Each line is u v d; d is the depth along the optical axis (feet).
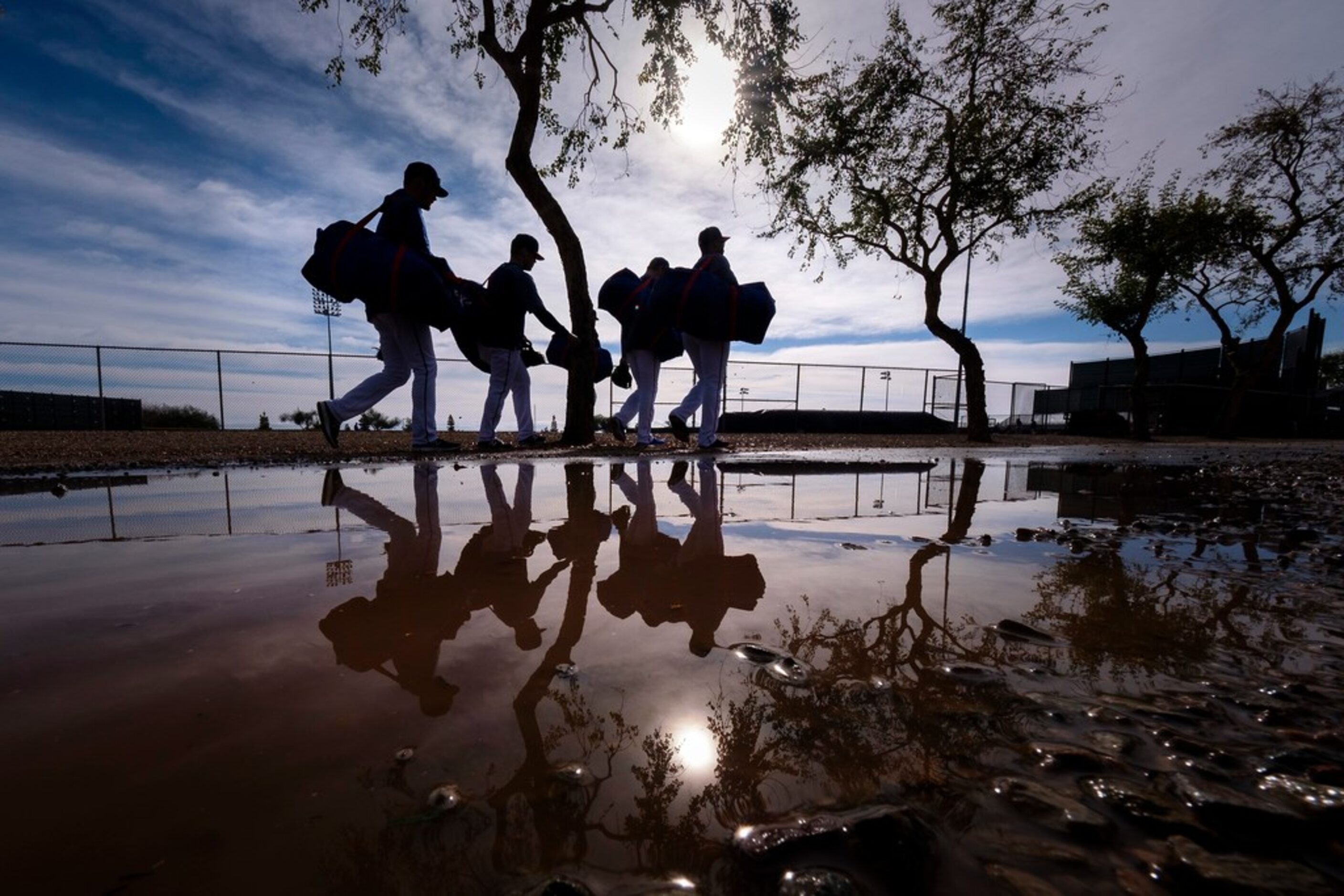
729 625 2.85
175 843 1.31
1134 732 1.95
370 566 3.90
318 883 1.21
